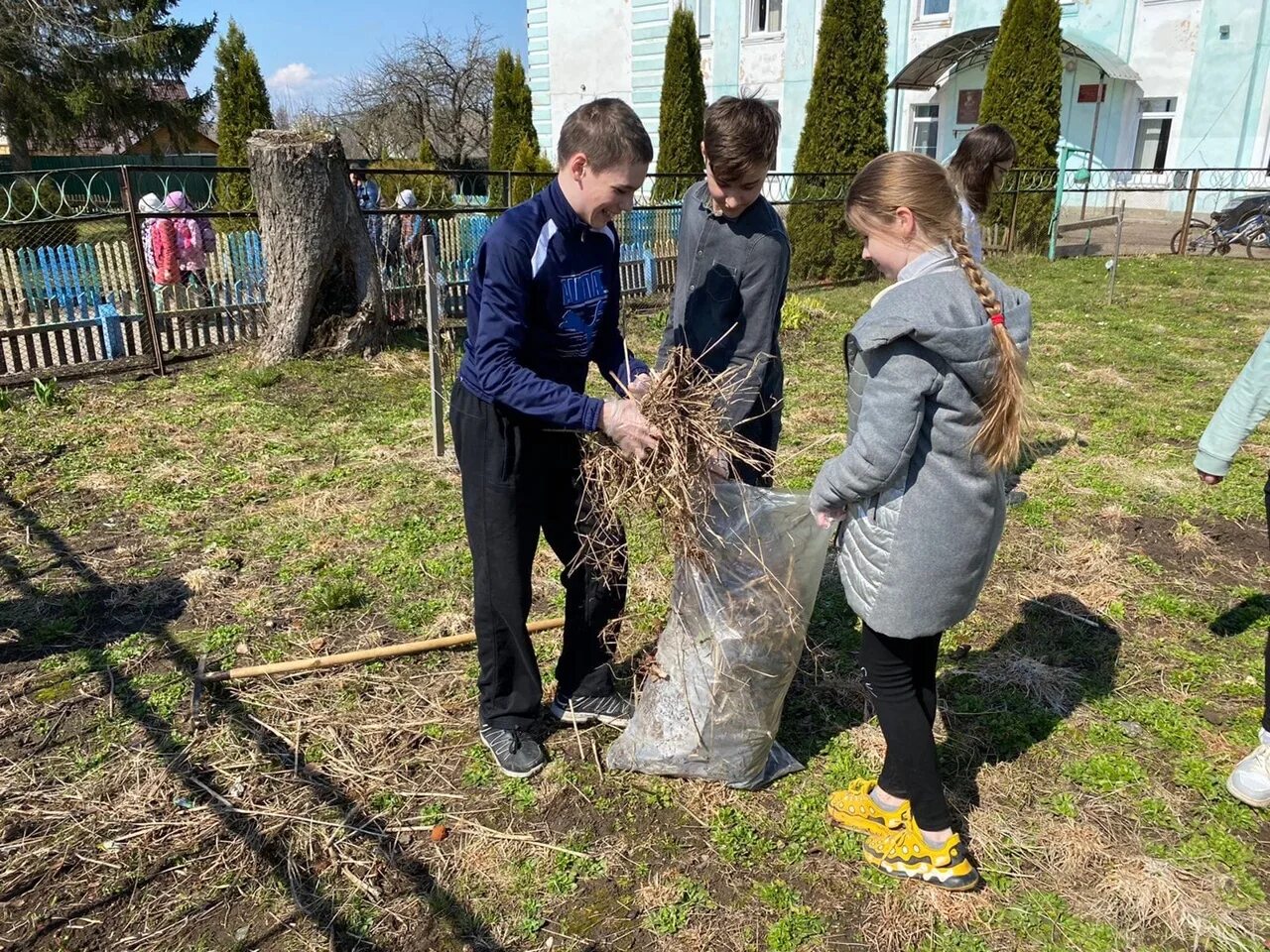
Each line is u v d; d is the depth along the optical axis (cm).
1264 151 1909
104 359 740
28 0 2327
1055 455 542
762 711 253
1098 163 2116
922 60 1906
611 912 222
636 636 340
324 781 262
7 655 324
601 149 211
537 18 2528
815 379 725
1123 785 265
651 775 266
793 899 226
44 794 254
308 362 729
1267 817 254
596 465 240
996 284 204
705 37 2345
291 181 686
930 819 227
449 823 248
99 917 217
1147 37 1988
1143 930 219
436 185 1608
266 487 483
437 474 503
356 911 220
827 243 1302
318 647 331
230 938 212
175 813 249
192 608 358
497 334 222
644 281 1119
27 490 468
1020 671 319
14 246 1213
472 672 315
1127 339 870
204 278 868
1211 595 378
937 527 201
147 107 2572
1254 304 1045
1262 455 543
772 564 242
